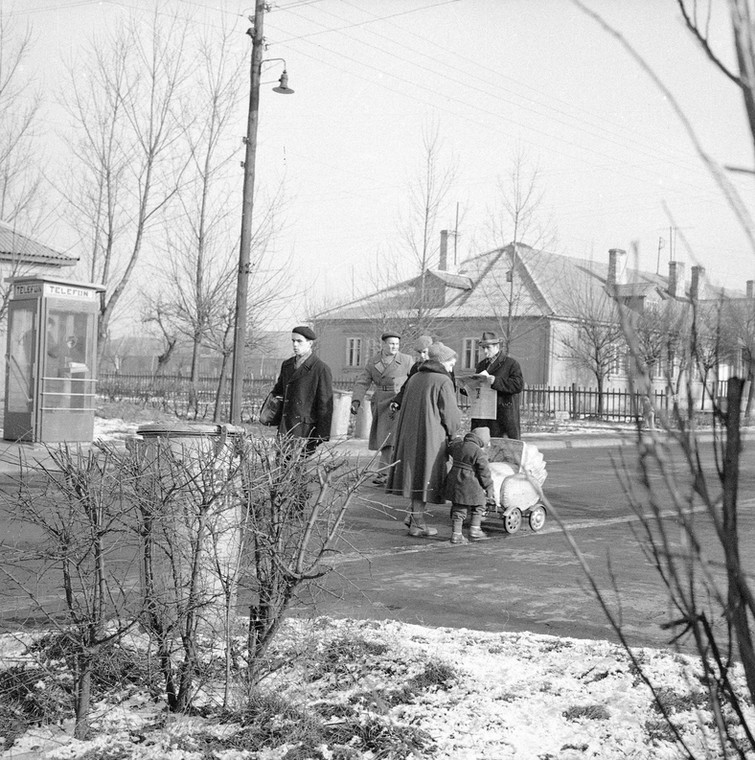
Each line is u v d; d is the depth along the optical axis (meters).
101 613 3.50
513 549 8.66
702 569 1.65
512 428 11.67
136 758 3.25
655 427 1.65
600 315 38.53
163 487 3.60
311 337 9.70
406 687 3.96
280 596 3.91
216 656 3.91
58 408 16.48
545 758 3.25
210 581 3.79
